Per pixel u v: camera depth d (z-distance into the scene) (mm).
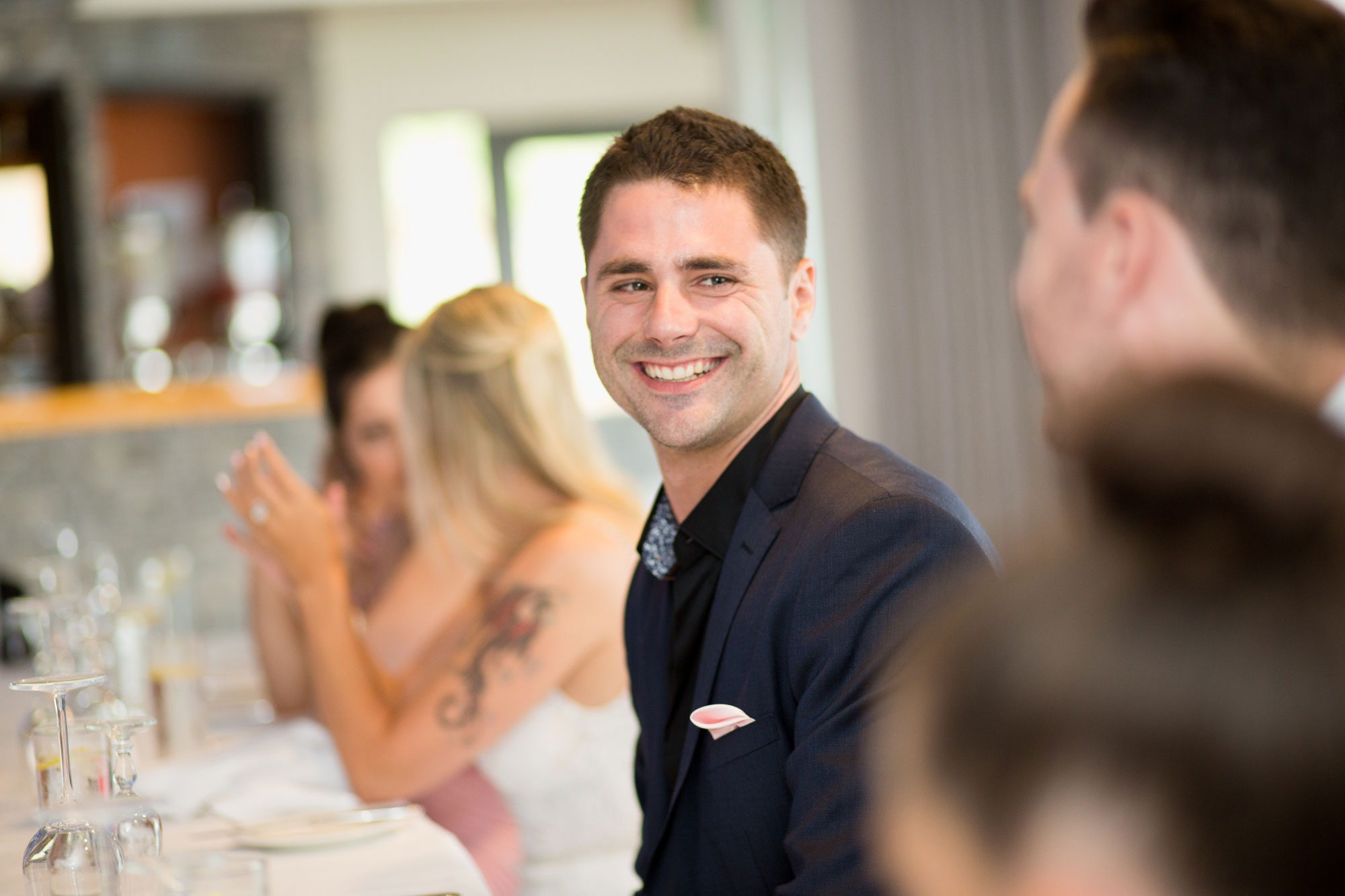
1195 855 382
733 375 1654
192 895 1356
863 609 1461
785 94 6703
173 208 9586
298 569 2570
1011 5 5875
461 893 1840
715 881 1625
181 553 4273
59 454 5895
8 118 8906
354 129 9977
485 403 2635
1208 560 414
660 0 10336
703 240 1626
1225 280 965
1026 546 468
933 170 6008
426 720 2391
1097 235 1014
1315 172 938
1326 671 385
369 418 3502
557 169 10375
